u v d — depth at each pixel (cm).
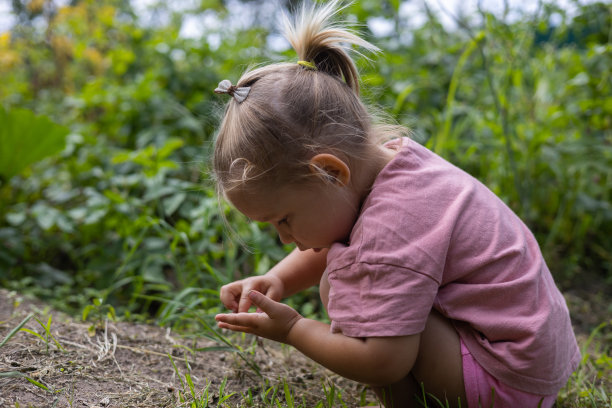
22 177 320
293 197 129
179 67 372
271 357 180
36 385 138
